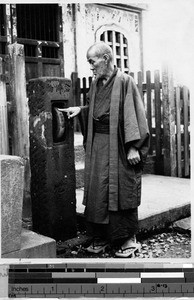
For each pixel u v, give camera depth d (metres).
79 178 4.28
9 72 2.88
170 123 5.23
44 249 2.53
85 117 2.88
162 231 3.44
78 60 6.06
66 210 3.03
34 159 2.95
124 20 6.76
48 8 5.58
